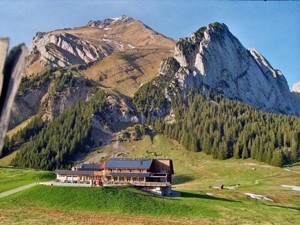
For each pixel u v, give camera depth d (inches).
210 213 3336.6
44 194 3531.0
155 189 4571.9
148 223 2891.2
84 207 3316.9
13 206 3260.3
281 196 5393.7
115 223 2832.2
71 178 4958.2
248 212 3469.5
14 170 6343.5
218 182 7431.1
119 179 4933.6
